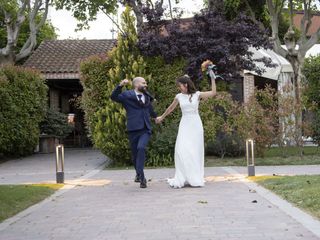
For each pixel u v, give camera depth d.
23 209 7.63
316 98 15.51
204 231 5.74
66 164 15.66
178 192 8.84
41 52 25.19
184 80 9.61
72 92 25.70
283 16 24.12
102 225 6.26
